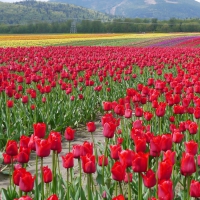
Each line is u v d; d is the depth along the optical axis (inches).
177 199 325.7
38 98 705.0
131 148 436.1
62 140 618.8
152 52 1507.1
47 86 622.8
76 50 1636.3
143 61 1035.3
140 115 403.2
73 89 765.9
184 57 1198.9
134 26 7810.0
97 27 7780.5
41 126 283.4
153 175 228.4
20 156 264.8
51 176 271.9
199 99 461.7
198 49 1803.6
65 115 668.1
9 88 547.8
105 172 362.9
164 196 200.8
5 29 7337.6
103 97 822.5
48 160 520.1
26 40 3612.2
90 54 1373.0
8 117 562.3
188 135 435.2
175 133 315.0
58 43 3275.1
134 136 295.9
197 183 233.5
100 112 813.2
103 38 4200.3
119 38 4165.8
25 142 287.0
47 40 3668.8
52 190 291.3
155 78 1041.5
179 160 433.4
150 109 573.0
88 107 739.4
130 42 3395.7
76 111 697.6
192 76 692.7
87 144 280.8
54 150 278.1
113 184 354.0
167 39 3649.1
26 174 240.1
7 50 1555.1
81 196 286.7
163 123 526.9
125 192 367.2
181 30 7721.5
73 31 7564.0
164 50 1686.8
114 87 910.4
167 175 220.1
